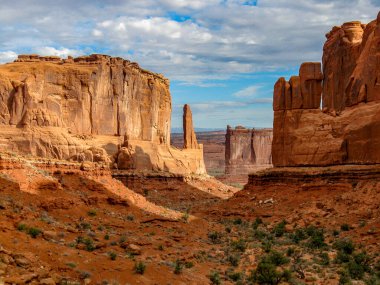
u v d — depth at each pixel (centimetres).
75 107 9262
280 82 8162
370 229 5303
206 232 5400
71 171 5275
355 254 4672
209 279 3566
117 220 4694
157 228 4906
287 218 6475
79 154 6975
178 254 4078
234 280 3700
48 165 5144
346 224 5694
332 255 4797
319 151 7488
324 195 6806
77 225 4150
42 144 8362
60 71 9156
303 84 7975
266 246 4894
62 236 3559
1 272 2467
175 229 5062
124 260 3353
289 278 3822
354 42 8450
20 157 5038
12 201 3944
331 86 8731
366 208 5950
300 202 6869
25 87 8512
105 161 7075
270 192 7506
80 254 3172
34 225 3538
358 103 7375
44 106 8769
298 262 4462
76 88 9294
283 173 7588
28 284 2478
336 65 8650
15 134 8262
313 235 5522
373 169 6656
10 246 2847
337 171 6981
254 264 4266
